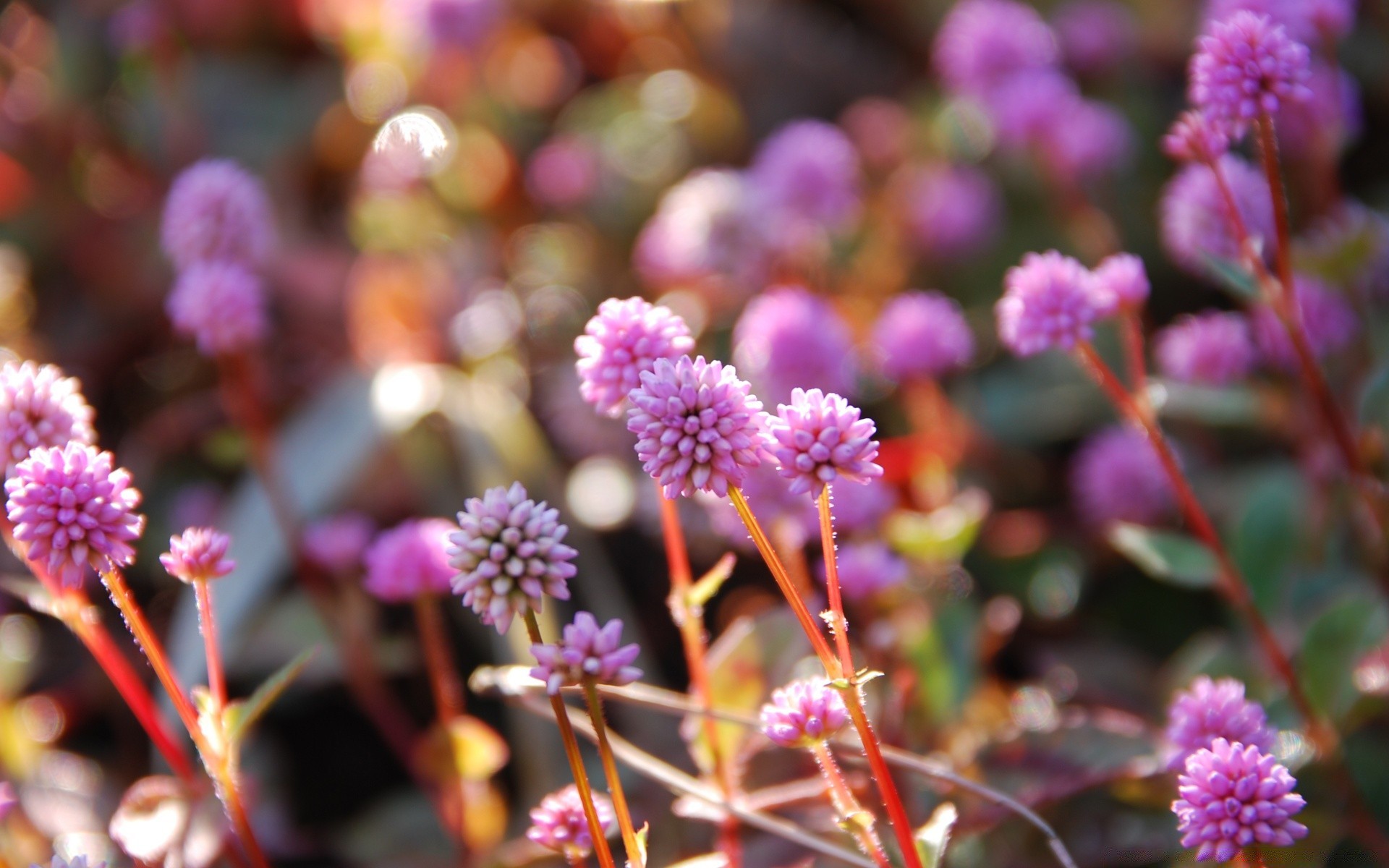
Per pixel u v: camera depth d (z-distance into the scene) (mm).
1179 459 336
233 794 243
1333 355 318
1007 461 360
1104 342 369
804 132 376
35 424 241
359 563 321
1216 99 257
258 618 315
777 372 310
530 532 222
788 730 231
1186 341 316
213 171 311
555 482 340
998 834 274
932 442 340
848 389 313
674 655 330
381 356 384
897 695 273
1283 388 334
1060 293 265
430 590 274
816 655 272
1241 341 313
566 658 221
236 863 260
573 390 371
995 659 327
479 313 390
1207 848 224
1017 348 270
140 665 325
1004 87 379
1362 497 291
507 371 381
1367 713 277
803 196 366
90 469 230
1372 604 276
